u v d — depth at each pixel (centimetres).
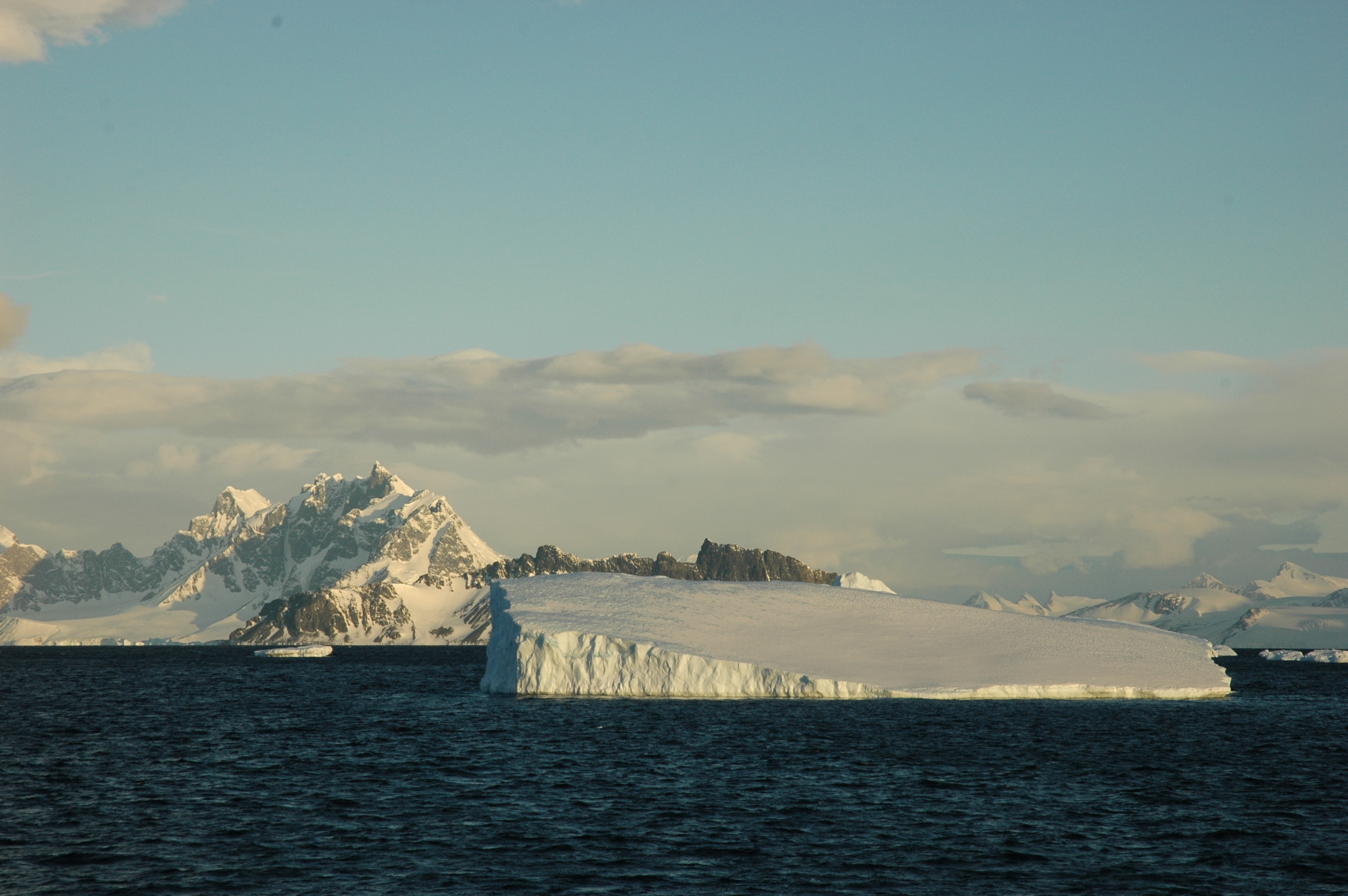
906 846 4950
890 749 8125
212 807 5850
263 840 5053
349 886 4256
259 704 13662
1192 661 13188
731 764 7350
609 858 4703
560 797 6159
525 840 5047
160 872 4462
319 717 11419
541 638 12144
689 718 10119
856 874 4462
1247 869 4609
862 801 6044
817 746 8244
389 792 6316
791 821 5484
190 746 8594
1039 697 11262
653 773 6975
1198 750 8375
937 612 13750
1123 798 6219
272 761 7681
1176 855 4838
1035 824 5453
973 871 4528
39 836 5116
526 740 8725
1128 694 11731
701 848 4900
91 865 4584
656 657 11662
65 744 8850
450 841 5025
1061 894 4216
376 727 10075
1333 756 8075
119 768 7325
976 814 5697
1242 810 5894
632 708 11000
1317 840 5153
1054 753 8062
